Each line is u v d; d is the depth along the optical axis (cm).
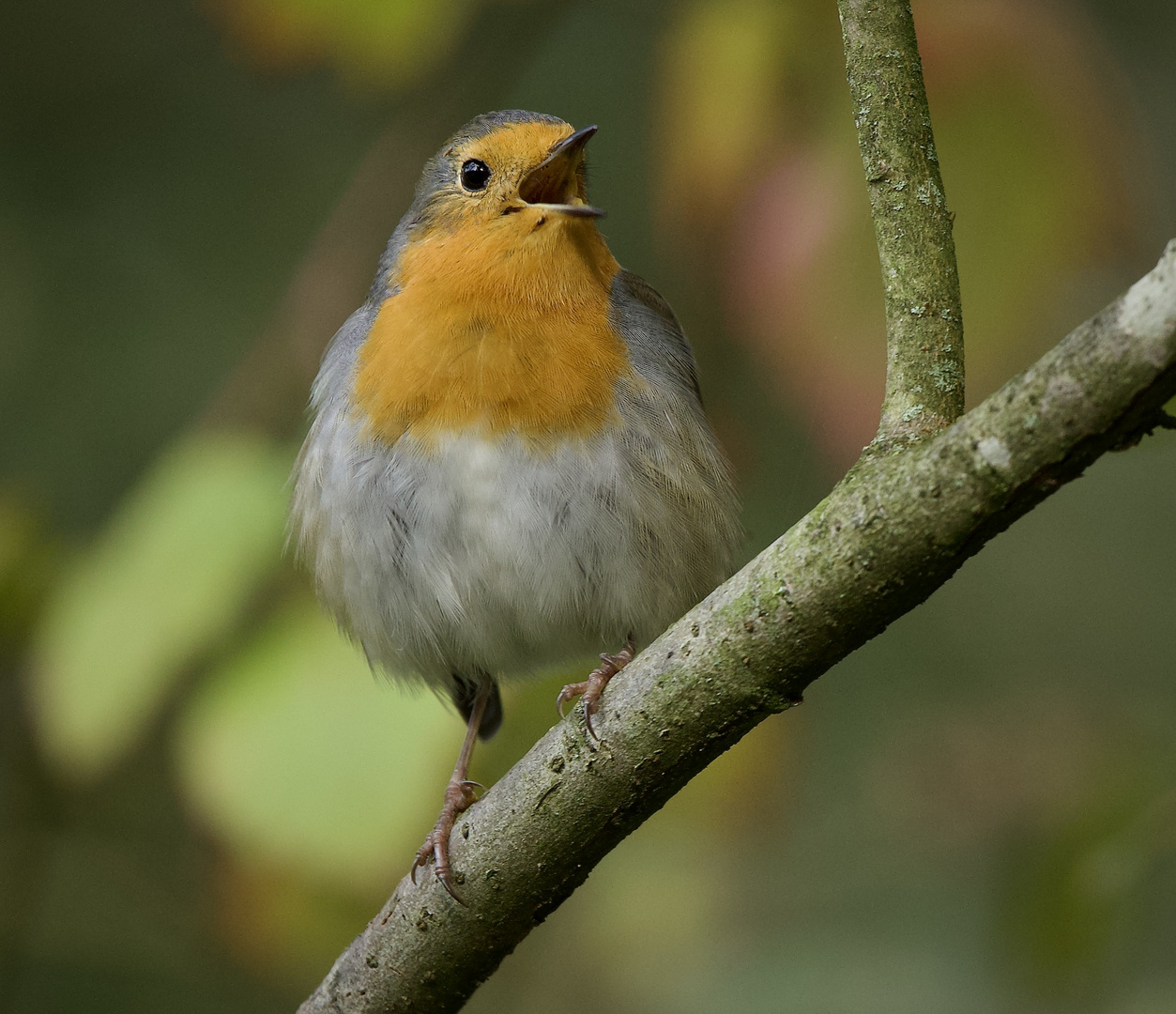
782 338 687
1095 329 394
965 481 416
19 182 1234
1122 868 707
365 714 628
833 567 444
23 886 969
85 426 1169
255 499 672
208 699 640
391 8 809
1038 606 1279
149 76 1285
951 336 460
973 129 667
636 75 1202
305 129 1280
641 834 972
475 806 557
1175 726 962
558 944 1028
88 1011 1034
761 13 712
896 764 1102
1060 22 678
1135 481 1337
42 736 669
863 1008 957
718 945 1015
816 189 688
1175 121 1225
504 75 1031
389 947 578
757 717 480
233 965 930
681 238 743
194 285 1216
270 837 610
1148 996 805
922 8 680
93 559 679
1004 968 864
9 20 1277
